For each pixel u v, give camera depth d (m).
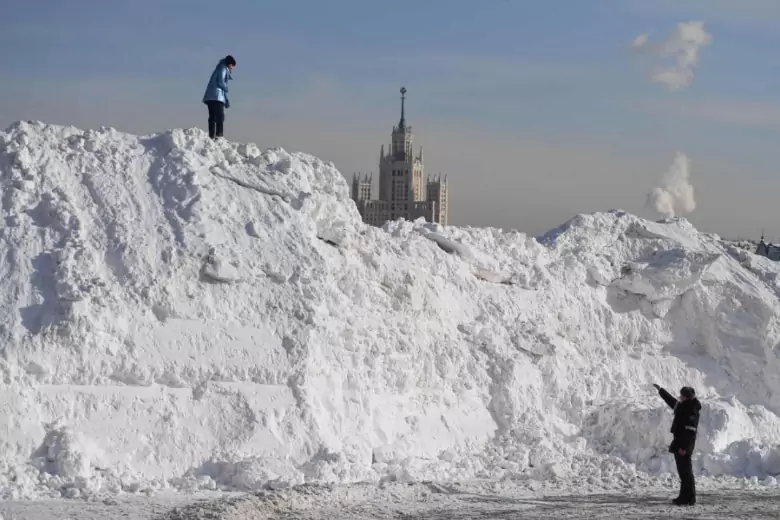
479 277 22.33
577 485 16.62
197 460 15.41
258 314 17.33
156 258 17.09
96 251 16.86
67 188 17.73
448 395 19.14
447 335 20.05
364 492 14.77
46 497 13.61
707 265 23.50
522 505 14.77
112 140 19.14
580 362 21.50
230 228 18.33
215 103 21.14
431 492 15.34
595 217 25.62
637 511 14.57
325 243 19.55
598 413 19.83
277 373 16.70
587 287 23.28
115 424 15.24
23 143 17.91
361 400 17.44
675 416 15.43
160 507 13.30
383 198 192.88
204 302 17.02
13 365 14.95
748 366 23.06
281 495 13.83
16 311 15.59
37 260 16.41
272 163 20.41
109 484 14.20
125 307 16.27
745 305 23.62
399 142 192.62
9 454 14.30
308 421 16.38
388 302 19.44
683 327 23.61
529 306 22.00
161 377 15.95
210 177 19.03
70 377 15.32
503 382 19.84
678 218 27.41
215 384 16.25
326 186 20.78
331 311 18.11
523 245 23.80
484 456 18.17
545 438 18.89
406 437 17.77
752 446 18.20
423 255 21.50
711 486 16.88
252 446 15.78
